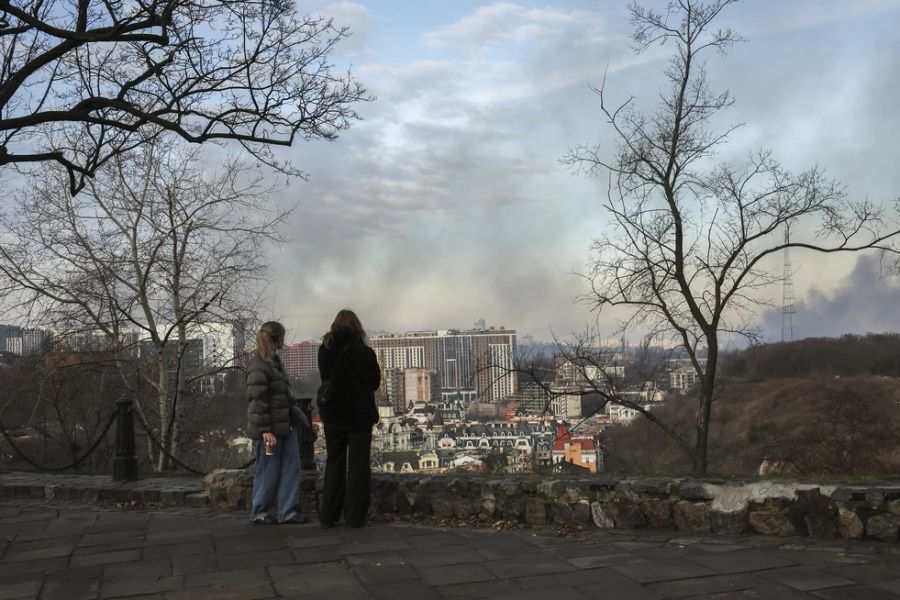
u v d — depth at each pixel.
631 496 5.77
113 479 8.71
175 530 6.34
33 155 9.84
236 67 10.41
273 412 6.39
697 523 5.53
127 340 18.47
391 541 5.67
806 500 5.21
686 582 4.32
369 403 6.28
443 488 6.49
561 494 6.02
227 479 7.41
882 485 5.17
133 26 8.74
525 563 4.89
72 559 5.44
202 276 18.16
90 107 9.54
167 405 18.25
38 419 18.20
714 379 14.09
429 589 4.42
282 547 5.59
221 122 10.60
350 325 6.36
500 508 6.26
